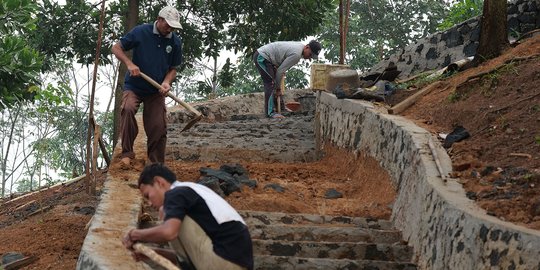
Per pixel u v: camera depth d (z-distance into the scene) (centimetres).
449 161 745
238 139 1129
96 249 574
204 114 1537
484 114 833
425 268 651
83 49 2103
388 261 680
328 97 1113
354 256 683
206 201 454
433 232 649
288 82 2855
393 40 2862
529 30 1216
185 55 2150
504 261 523
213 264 448
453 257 596
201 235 450
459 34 1337
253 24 2120
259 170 954
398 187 803
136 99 840
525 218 581
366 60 2811
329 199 845
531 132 759
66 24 2072
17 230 897
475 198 651
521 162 705
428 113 930
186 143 1074
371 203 818
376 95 1042
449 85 989
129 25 1858
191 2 2106
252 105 1628
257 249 674
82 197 1053
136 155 925
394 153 838
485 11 1031
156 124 843
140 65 833
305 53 1305
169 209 446
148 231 444
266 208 783
